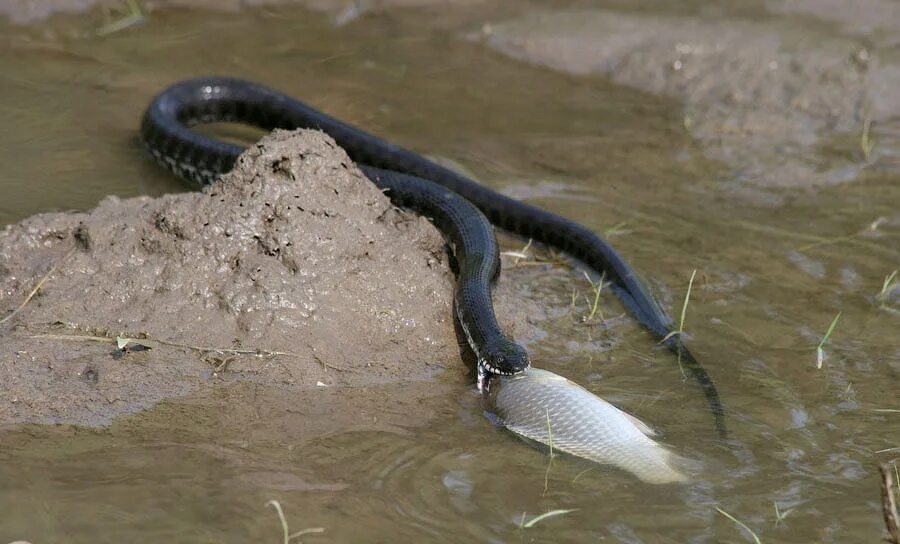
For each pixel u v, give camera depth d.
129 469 11.30
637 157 20.08
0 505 10.67
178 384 12.57
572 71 23.56
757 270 16.41
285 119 20.30
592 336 14.52
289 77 22.61
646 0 26.23
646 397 13.14
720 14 25.31
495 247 14.99
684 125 21.38
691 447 12.18
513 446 11.97
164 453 11.57
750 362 14.04
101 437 11.75
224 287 13.52
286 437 11.97
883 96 22.06
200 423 12.07
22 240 14.08
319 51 23.97
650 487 11.44
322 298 13.66
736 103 22.06
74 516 10.59
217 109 20.78
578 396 12.11
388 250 14.34
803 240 17.34
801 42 23.73
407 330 13.80
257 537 10.41
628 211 18.11
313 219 14.01
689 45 23.64
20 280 13.64
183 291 13.53
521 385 12.39
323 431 12.11
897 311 15.35
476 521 10.86
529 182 18.88
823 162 20.03
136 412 12.14
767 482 11.64
